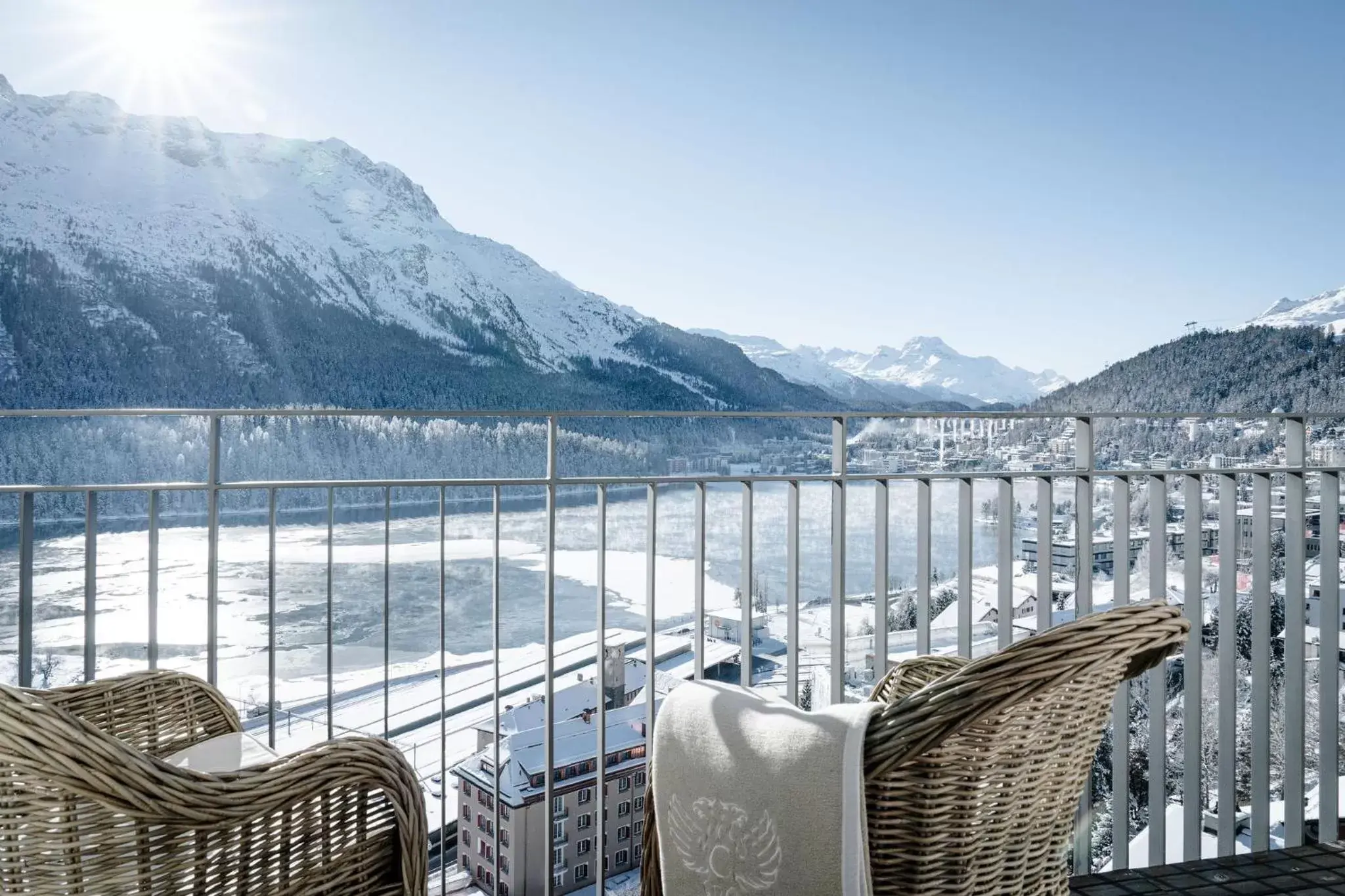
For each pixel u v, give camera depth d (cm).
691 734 113
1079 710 104
